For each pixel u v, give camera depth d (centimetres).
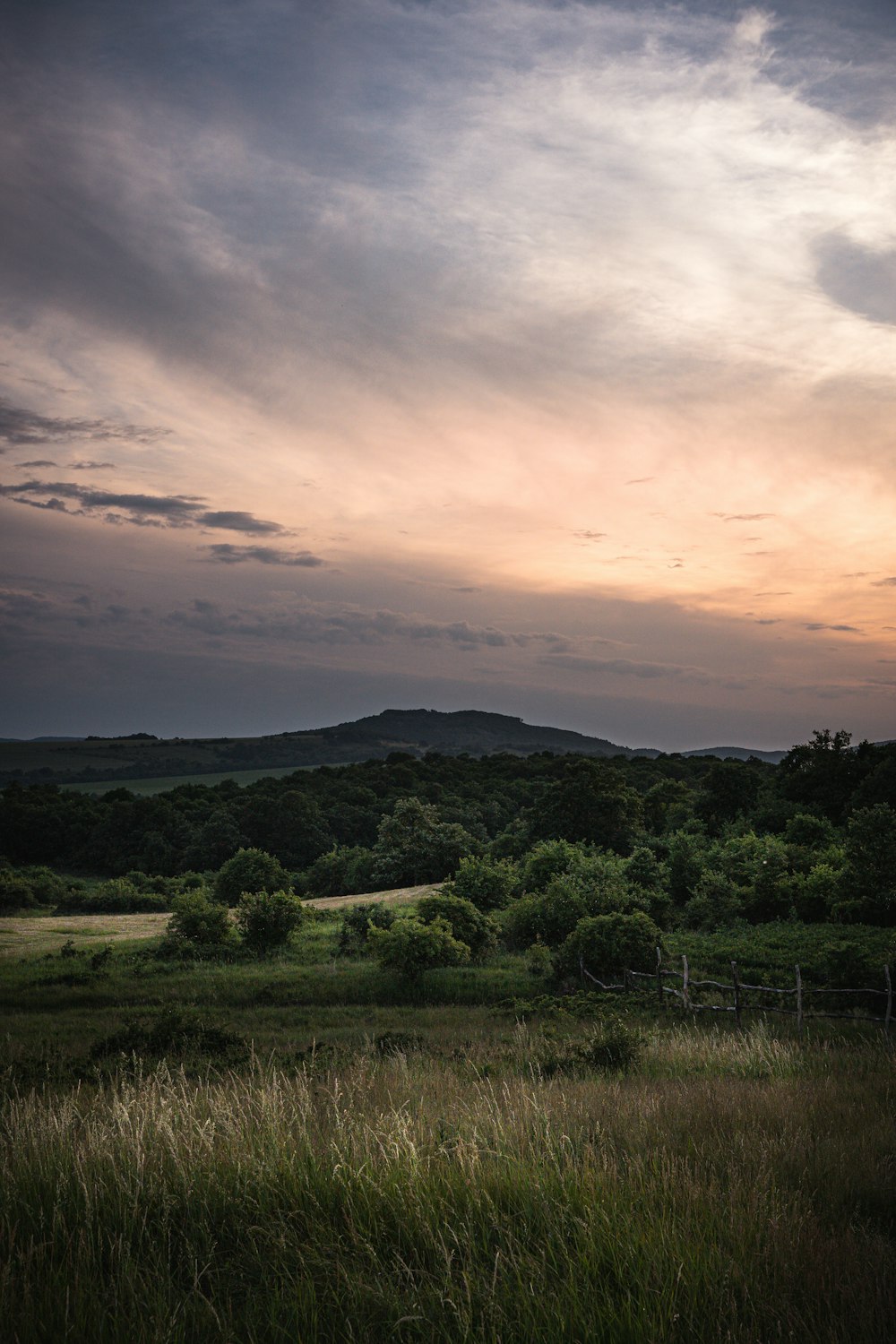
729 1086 944
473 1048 1464
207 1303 342
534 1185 459
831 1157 583
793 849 3716
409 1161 485
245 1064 1205
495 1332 316
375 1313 350
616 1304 343
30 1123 586
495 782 10375
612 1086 919
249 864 4884
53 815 9081
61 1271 369
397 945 2500
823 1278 374
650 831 6381
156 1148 519
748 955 2427
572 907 3042
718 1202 457
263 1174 476
